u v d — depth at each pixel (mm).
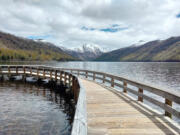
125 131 3352
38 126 6887
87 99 6434
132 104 5656
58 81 15539
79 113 2822
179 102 3355
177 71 56469
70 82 12219
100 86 9992
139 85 5820
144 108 5148
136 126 3635
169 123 3822
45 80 20062
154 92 4664
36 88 15203
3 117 7754
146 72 52312
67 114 8508
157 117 4250
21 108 9219
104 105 5516
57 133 6285
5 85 16531
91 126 3635
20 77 22844
